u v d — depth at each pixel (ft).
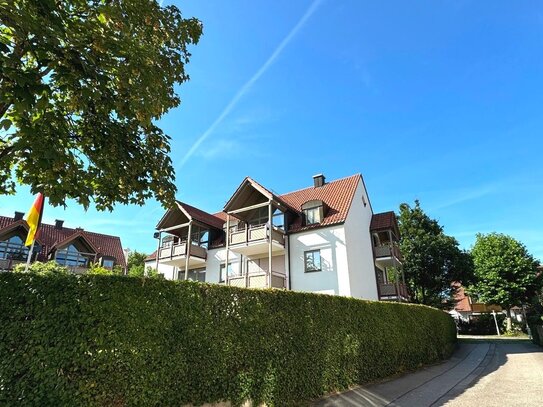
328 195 80.74
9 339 15.14
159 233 88.58
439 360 61.98
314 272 69.10
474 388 38.34
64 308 16.96
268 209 77.92
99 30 17.88
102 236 125.90
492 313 151.02
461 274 117.91
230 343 24.32
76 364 16.70
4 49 13.64
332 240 69.26
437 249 117.19
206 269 84.12
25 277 16.29
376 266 83.66
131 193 22.93
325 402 29.63
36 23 14.35
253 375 25.23
